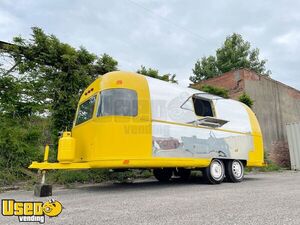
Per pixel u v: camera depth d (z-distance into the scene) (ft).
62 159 24.36
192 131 29.73
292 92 80.43
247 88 67.46
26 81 36.40
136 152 24.76
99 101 25.23
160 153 26.30
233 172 33.68
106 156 23.66
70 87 38.96
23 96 35.70
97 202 19.54
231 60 135.03
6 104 34.27
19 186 29.73
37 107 35.91
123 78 26.11
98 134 24.23
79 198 21.54
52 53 38.04
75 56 39.11
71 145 24.85
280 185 28.99
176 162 27.48
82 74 40.19
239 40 139.44
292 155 64.80
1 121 33.45
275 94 74.54
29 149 33.81
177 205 17.84
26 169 33.24
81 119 27.48
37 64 37.63
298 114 80.74
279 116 73.92
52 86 38.04
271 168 60.49
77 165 24.30
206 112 32.60
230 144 33.91
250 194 22.31
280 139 72.08
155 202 19.08
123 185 31.32
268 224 13.02
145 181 36.11
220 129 33.14
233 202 18.65
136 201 19.61
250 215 14.78
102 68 42.52
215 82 72.64
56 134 36.76
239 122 36.09
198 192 24.06
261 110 69.41
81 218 14.82
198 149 29.94
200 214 15.16
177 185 30.58
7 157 32.24
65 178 32.01
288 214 14.93
